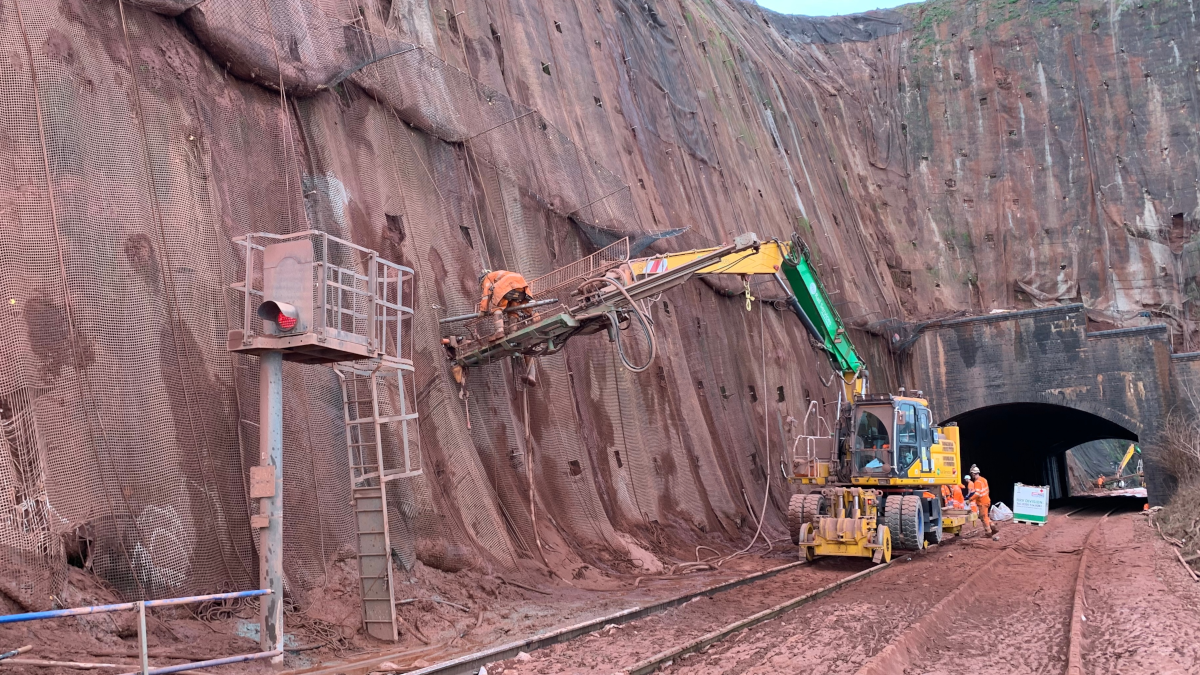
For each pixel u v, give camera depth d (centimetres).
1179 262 3972
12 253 933
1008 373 3625
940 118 4578
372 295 960
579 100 2469
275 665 840
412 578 1164
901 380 3788
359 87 1573
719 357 2567
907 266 4366
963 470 4372
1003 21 4606
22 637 743
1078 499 4744
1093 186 4181
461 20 2111
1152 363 3378
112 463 932
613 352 2006
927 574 1542
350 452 1060
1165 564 1497
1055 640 957
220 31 1276
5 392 878
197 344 1082
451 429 1426
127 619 840
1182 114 4144
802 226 3634
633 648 930
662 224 2556
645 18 3272
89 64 1087
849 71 4897
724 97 3578
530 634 1053
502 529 1403
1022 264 4203
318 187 1400
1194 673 759
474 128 1817
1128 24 4344
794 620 1097
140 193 1088
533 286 1822
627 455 1927
